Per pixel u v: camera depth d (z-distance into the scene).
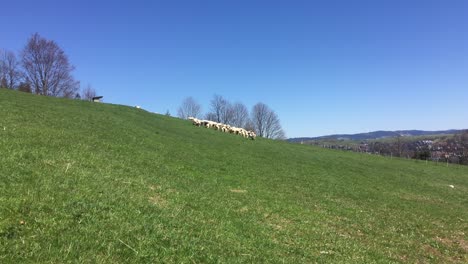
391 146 99.06
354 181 35.03
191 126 55.12
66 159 16.88
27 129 22.16
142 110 58.72
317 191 26.44
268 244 12.86
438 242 18.02
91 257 8.21
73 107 42.94
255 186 23.81
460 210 28.50
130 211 11.67
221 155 34.38
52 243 8.39
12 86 101.81
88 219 10.15
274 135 139.75
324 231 16.34
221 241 11.73
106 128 31.95
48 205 10.25
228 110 134.62
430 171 57.41
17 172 12.66
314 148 65.69
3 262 7.21
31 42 99.94
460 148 97.50
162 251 9.52
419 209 26.11
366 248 15.07
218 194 18.91
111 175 16.16
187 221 12.63
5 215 9.02
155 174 19.58
